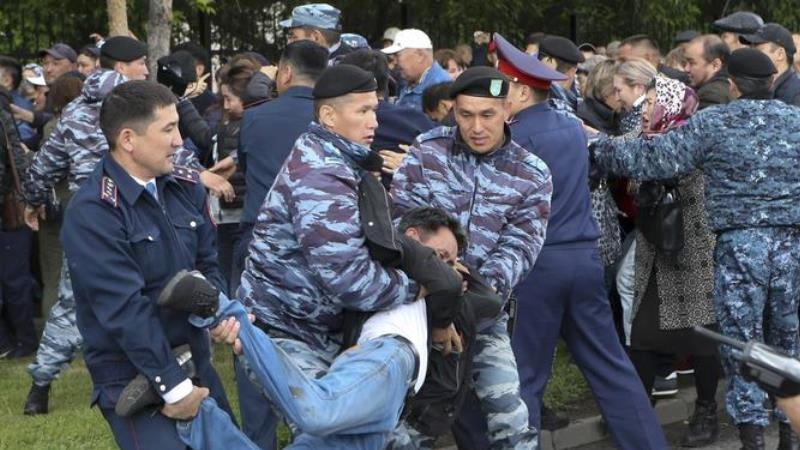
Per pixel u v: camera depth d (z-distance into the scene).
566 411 6.55
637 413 5.32
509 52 5.27
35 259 8.70
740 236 5.59
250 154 5.62
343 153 4.05
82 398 6.55
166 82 7.04
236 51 11.63
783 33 7.55
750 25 8.57
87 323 3.79
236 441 3.81
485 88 4.59
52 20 10.77
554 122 5.25
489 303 4.30
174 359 3.71
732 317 5.65
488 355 4.64
